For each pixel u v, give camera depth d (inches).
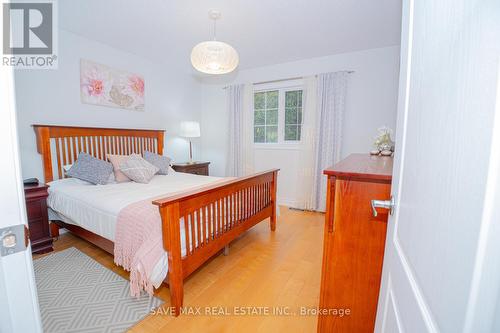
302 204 149.6
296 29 104.8
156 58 141.7
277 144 160.2
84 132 111.3
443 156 15.8
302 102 146.9
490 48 11.0
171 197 58.9
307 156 145.6
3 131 18.7
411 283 20.4
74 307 62.1
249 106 162.7
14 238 19.8
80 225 83.4
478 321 11.3
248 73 164.4
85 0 83.0
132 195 84.4
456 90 14.4
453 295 13.1
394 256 27.2
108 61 122.9
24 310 20.8
